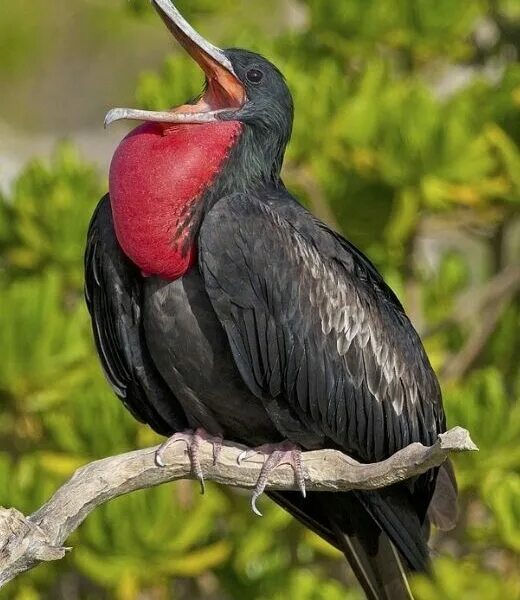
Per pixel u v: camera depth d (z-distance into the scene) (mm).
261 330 9211
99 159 21203
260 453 9062
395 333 9805
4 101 23297
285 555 13070
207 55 9477
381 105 12711
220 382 9320
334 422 9562
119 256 9289
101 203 9414
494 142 12812
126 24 23141
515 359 13773
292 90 12797
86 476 8719
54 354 12297
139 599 12555
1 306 12273
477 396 12016
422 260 15047
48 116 23469
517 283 13461
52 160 14688
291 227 9375
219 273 9062
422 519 9820
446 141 12477
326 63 13570
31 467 11992
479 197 12883
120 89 23516
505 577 12047
